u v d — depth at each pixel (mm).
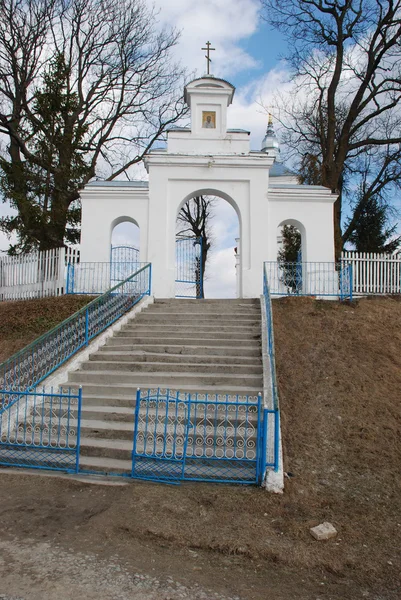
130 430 7312
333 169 23875
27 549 4570
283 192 16312
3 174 20344
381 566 4602
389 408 8516
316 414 8289
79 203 21812
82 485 6102
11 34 21188
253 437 6957
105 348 10820
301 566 4535
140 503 5602
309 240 16312
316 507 5824
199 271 17266
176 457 6441
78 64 24438
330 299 14750
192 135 16656
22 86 21453
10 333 12742
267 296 11383
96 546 4676
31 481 6238
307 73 26297
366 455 7219
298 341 11133
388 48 23016
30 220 19406
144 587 4039
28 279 15914
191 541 4844
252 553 4668
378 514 5738
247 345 10688
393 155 25250
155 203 16203
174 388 8477
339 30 23562
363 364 10078
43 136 20812
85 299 13875
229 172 16359
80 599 3822
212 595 3996
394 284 15781
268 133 39344
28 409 8117
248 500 5781
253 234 16125
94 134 24844
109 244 16141
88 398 8391
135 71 25469
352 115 23750
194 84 16828
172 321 12328
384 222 26656
